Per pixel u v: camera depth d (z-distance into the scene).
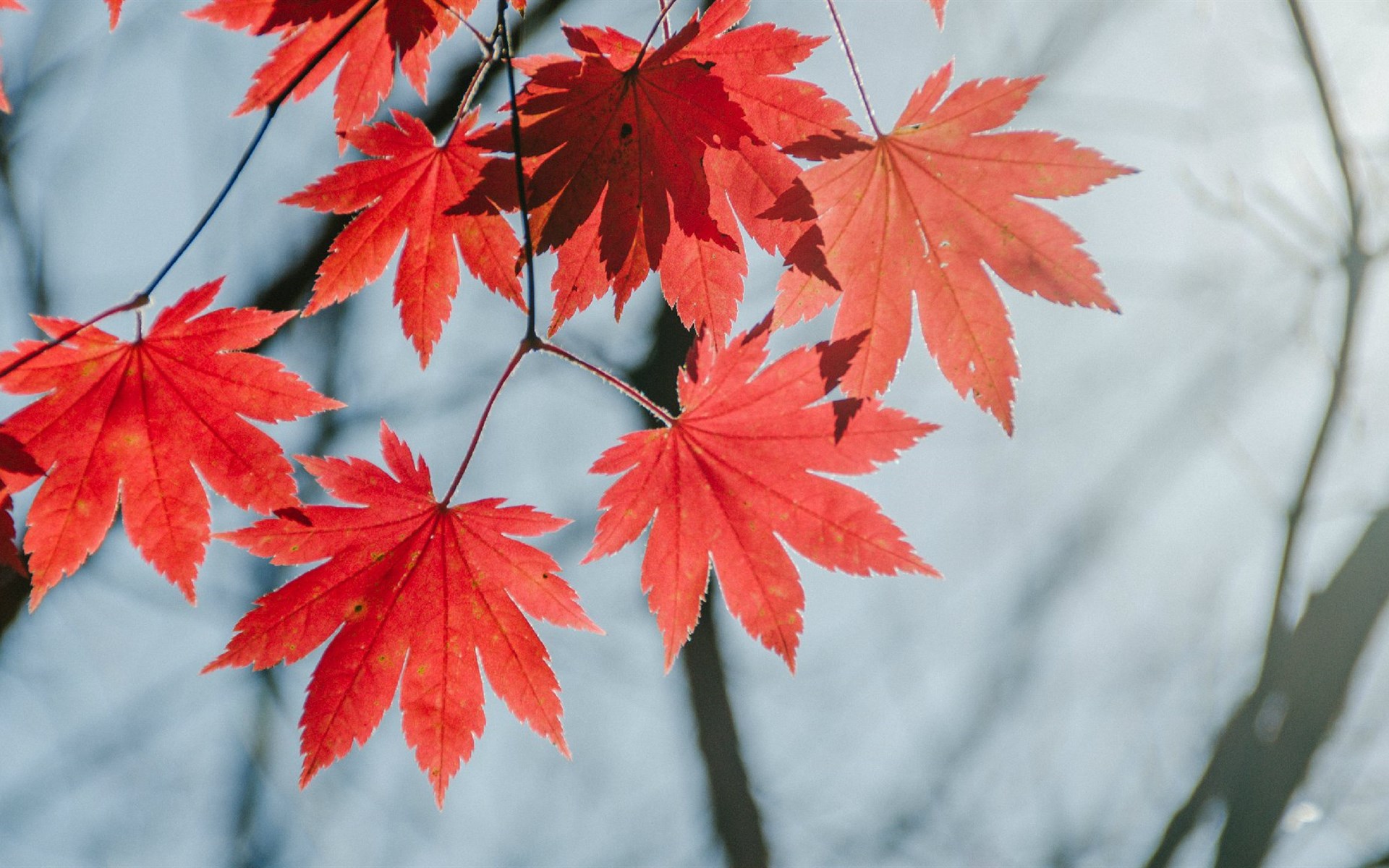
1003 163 0.56
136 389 0.56
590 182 0.56
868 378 0.56
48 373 0.55
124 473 0.56
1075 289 0.56
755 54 0.55
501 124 0.56
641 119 0.56
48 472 0.56
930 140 0.56
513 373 0.56
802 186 0.56
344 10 0.56
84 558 0.56
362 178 0.56
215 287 0.56
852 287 0.56
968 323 0.56
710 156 0.56
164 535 0.56
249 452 0.56
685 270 0.56
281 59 0.56
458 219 0.56
